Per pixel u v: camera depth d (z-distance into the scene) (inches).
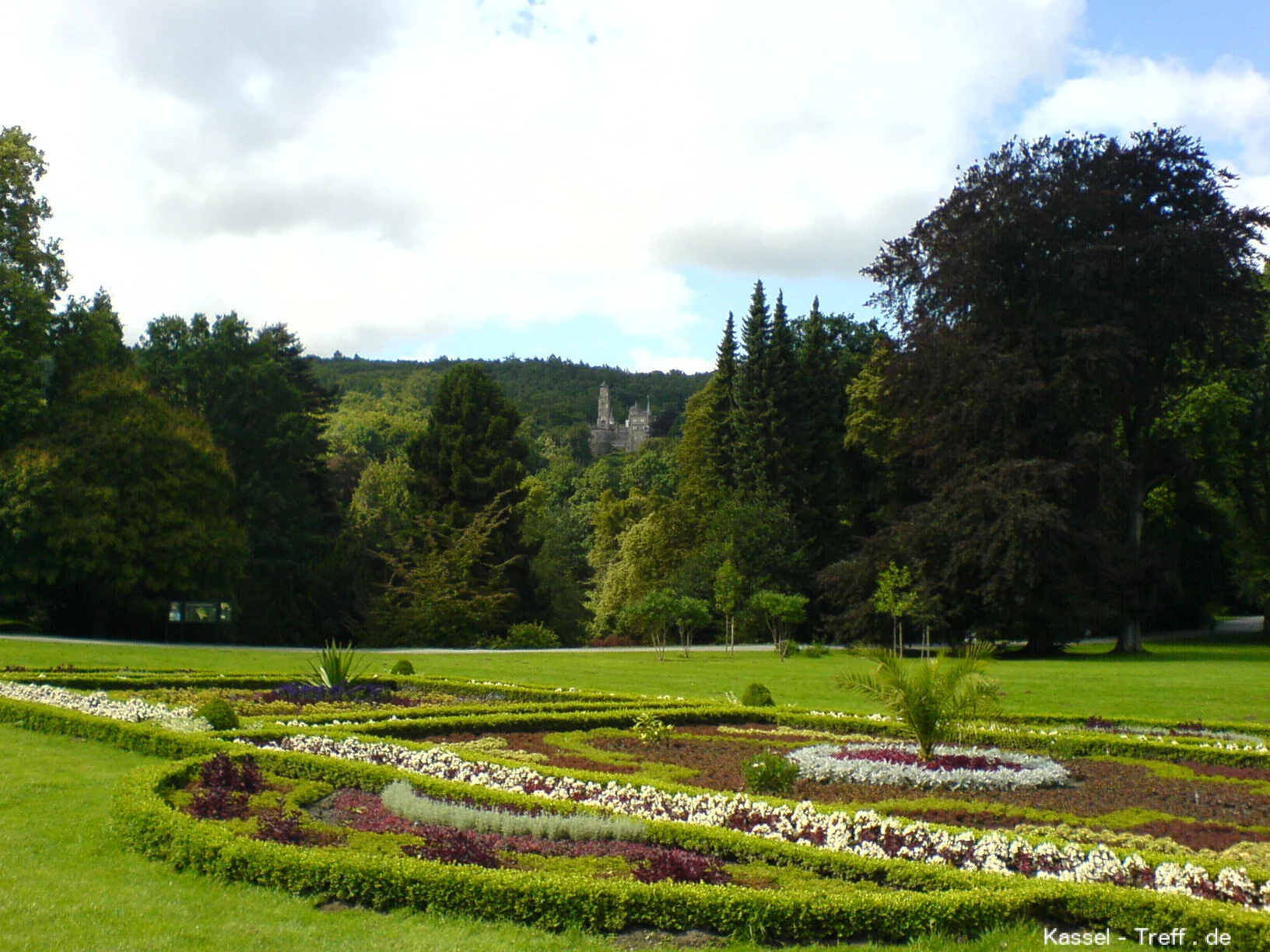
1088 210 1403.8
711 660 1370.6
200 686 869.8
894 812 436.5
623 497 3292.3
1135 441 1566.2
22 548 1397.6
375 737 570.3
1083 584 1402.6
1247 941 264.8
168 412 1547.7
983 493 1369.3
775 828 380.5
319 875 305.6
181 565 1489.9
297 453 1930.4
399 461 2755.9
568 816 389.7
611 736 664.4
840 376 2161.7
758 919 279.9
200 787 425.4
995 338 1464.1
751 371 2063.2
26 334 1455.5
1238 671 1162.0
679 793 436.5
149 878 318.0
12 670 876.6
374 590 2081.7
